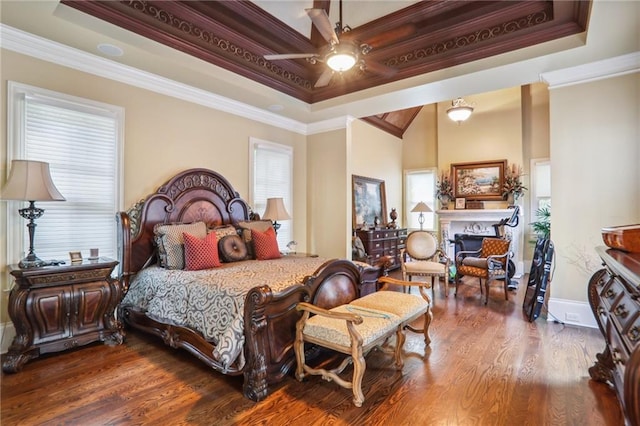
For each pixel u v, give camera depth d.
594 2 2.49
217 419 1.99
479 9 3.31
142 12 3.10
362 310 2.60
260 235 4.13
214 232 3.93
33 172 2.69
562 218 3.68
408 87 4.18
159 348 3.02
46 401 2.16
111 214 3.51
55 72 3.13
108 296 3.02
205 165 4.38
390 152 8.36
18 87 2.91
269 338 2.34
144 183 3.78
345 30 3.44
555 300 3.75
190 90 4.17
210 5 3.30
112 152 3.52
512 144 7.14
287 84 4.64
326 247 5.75
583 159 3.57
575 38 3.13
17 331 2.61
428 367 2.68
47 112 3.10
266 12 3.49
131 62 3.45
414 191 8.71
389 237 7.20
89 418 1.98
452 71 3.82
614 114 3.41
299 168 5.85
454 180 7.73
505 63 3.50
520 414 2.05
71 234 3.24
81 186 3.31
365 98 4.58
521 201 7.11
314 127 5.88
